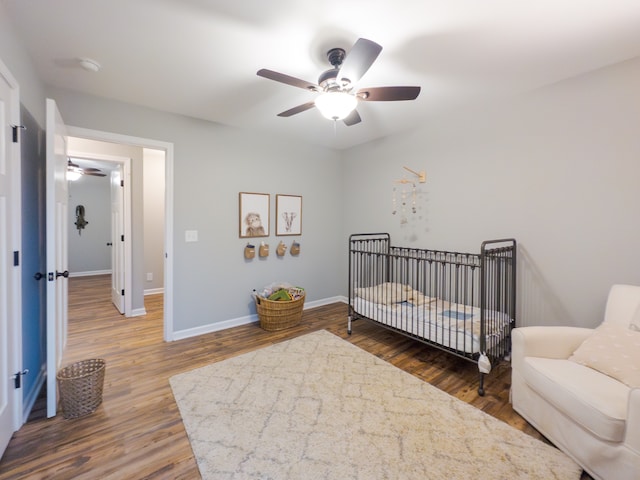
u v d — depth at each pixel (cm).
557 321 242
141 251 392
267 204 376
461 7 156
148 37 182
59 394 196
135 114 281
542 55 200
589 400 142
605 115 215
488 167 281
